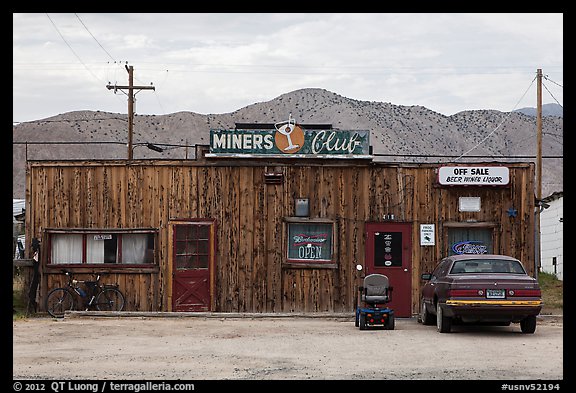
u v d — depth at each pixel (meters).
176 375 14.11
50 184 28.08
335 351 17.28
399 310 27.33
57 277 27.83
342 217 27.58
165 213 27.83
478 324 22.50
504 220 27.48
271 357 16.36
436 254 27.45
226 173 27.78
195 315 26.27
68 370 14.70
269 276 27.59
